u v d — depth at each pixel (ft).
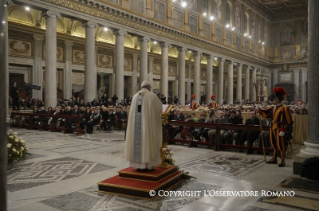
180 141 32.50
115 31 64.28
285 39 146.41
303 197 14.87
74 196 14.69
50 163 22.15
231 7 111.96
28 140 34.47
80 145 31.24
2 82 5.04
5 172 5.09
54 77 51.52
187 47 85.66
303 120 35.29
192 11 88.33
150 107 16.12
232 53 109.91
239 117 31.58
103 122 47.24
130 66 89.92
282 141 22.08
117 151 27.68
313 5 19.66
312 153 19.26
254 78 131.75
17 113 48.65
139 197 14.49
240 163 23.26
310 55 19.86
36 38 66.39
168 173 17.11
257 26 133.49
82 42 76.13
